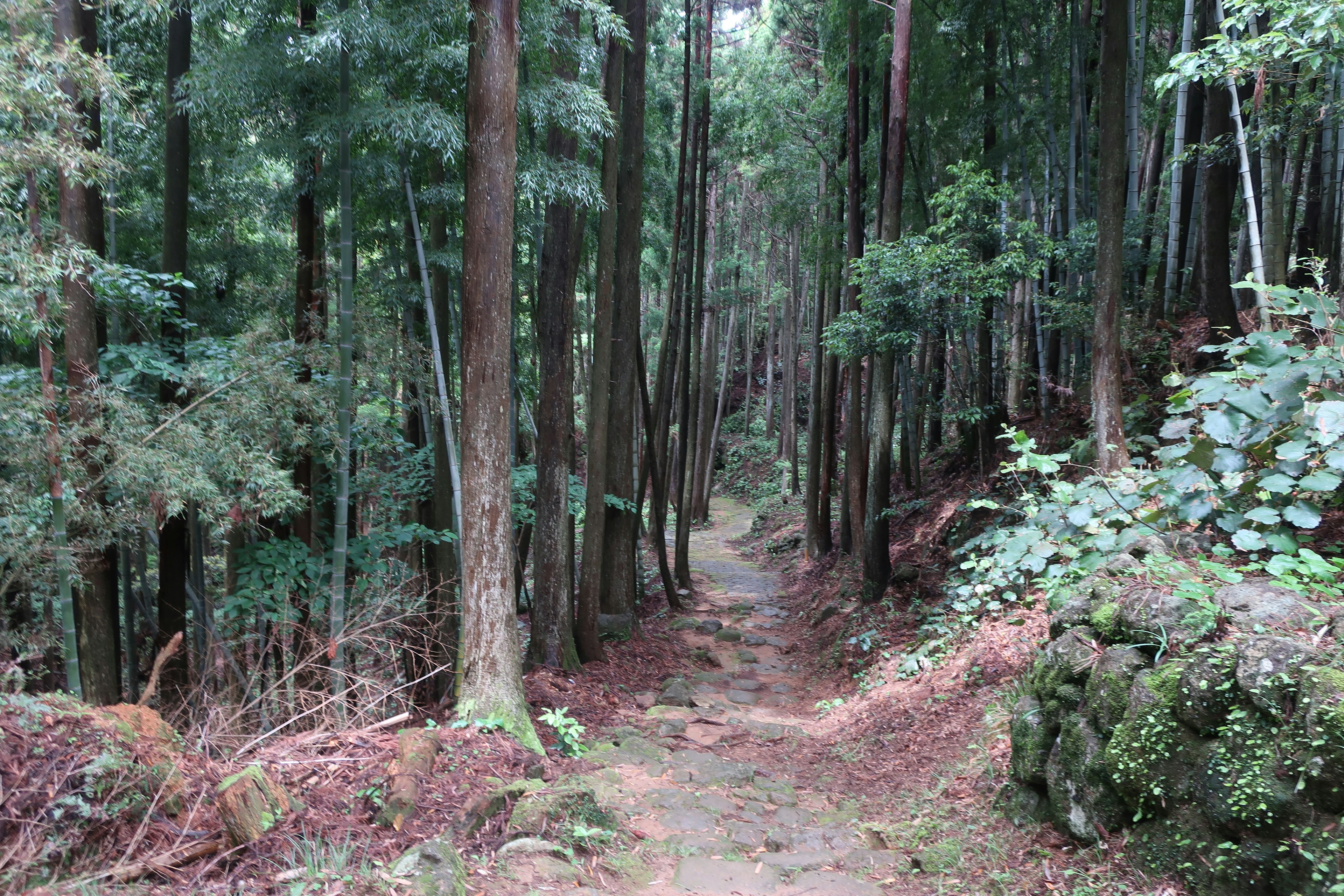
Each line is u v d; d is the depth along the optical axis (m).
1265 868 2.41
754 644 10.20
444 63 5.04
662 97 13.57
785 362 25.00
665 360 12.16
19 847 2.55
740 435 30.27
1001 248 8.53
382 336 5.98
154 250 7.82
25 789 2.73
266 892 2.72
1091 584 3.78
